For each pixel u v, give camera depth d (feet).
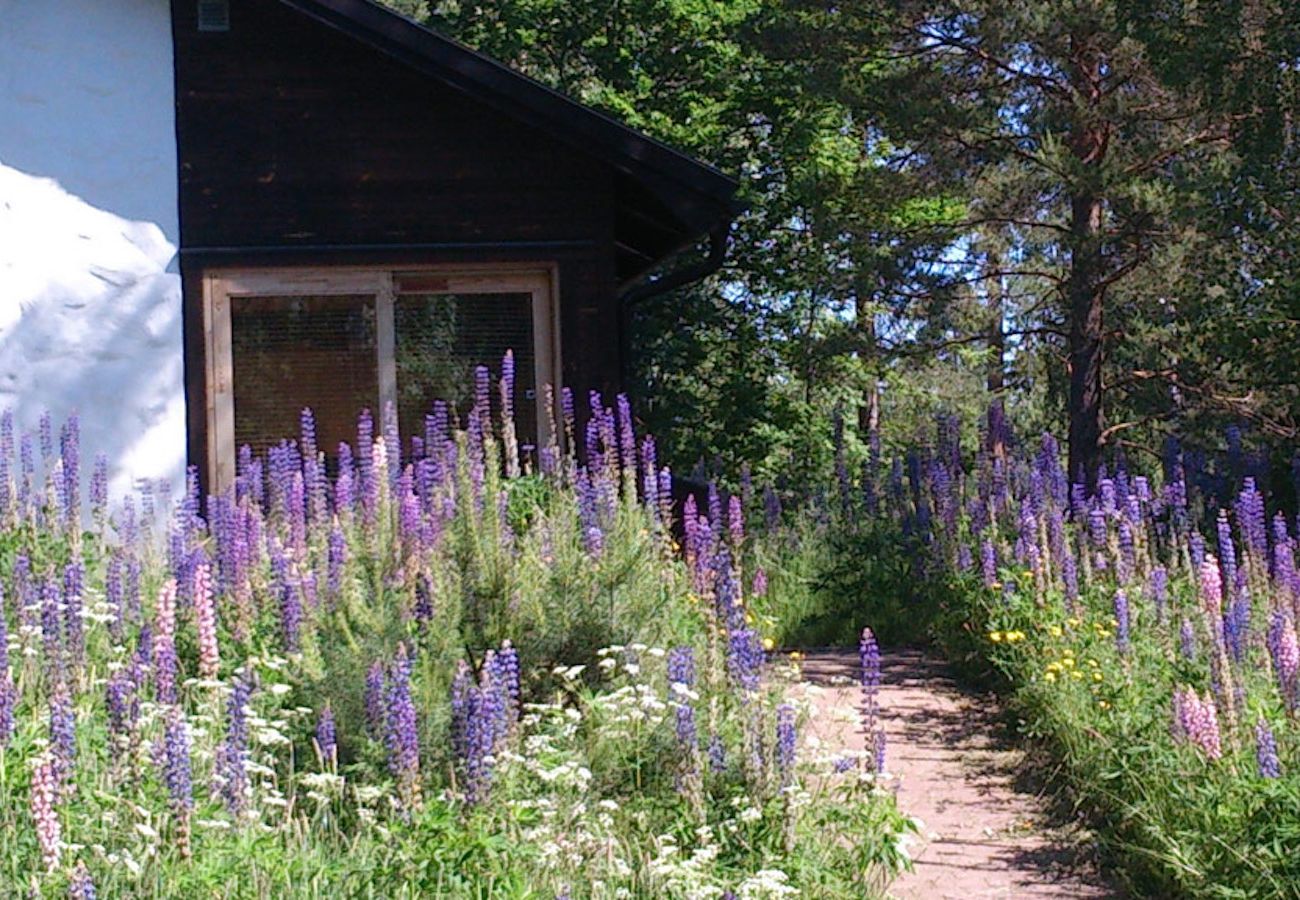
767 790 20.95
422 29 41.65
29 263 42.93
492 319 44.16
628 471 30.01
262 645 25.43
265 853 18.03
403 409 43.68
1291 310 51.80
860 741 28.71
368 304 43.73
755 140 81.66
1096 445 64.23
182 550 29.07
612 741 22.58
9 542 30.68
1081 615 31.65
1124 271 62.64
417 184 43.80
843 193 69.56
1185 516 39.88
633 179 44.29
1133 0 54.80
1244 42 52.54
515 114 42.14
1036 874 23.88
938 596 40.68
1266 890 20.34
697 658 25.23
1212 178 52.75
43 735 20.76
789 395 90.63
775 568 44.91
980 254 71.77
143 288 43.21
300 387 43.47
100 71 43.39
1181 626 27.17
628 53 80.64
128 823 18.47
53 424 42.65
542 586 26.16
